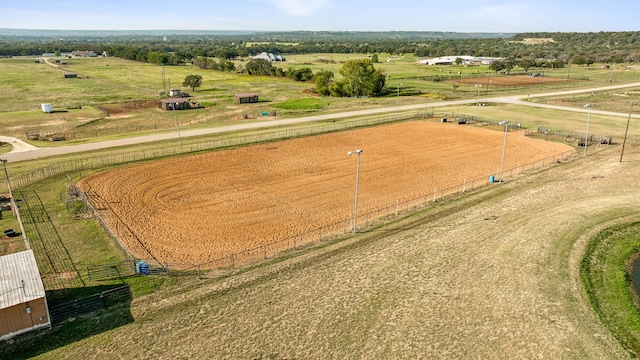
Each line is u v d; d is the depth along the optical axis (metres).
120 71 199.62
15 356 25.39
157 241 39.28
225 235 40.62
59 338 26.92
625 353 25.64
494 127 85.31
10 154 64.88
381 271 34.12
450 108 105.19
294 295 31.17
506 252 36.69
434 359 25.17
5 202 47.44
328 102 117.38
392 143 73.62
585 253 36.66
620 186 51.44
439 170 59.69
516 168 59.84
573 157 64.12
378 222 43.06
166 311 29.42
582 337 26.86
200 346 26.25
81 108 105.94
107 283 32.66
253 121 90.88
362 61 128.62
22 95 124.88
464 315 28.89
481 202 47.56
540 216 43.47
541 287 31.78
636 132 78.12
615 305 30.31
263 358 25.30
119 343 26.50
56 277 33.47
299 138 76.38
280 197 49.88
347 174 57.88
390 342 26.56
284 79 173.00
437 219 43.44
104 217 43.94
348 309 29.62
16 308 26.41
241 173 57.84
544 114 96.38
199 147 69.00
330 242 39.00
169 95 126.25
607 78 167.62
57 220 43.12
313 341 26.66
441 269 34.28
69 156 63.72
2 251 37.25
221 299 30.72
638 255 37.22
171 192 50.94
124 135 77.31
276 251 37.56
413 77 174.38
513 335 27.00
